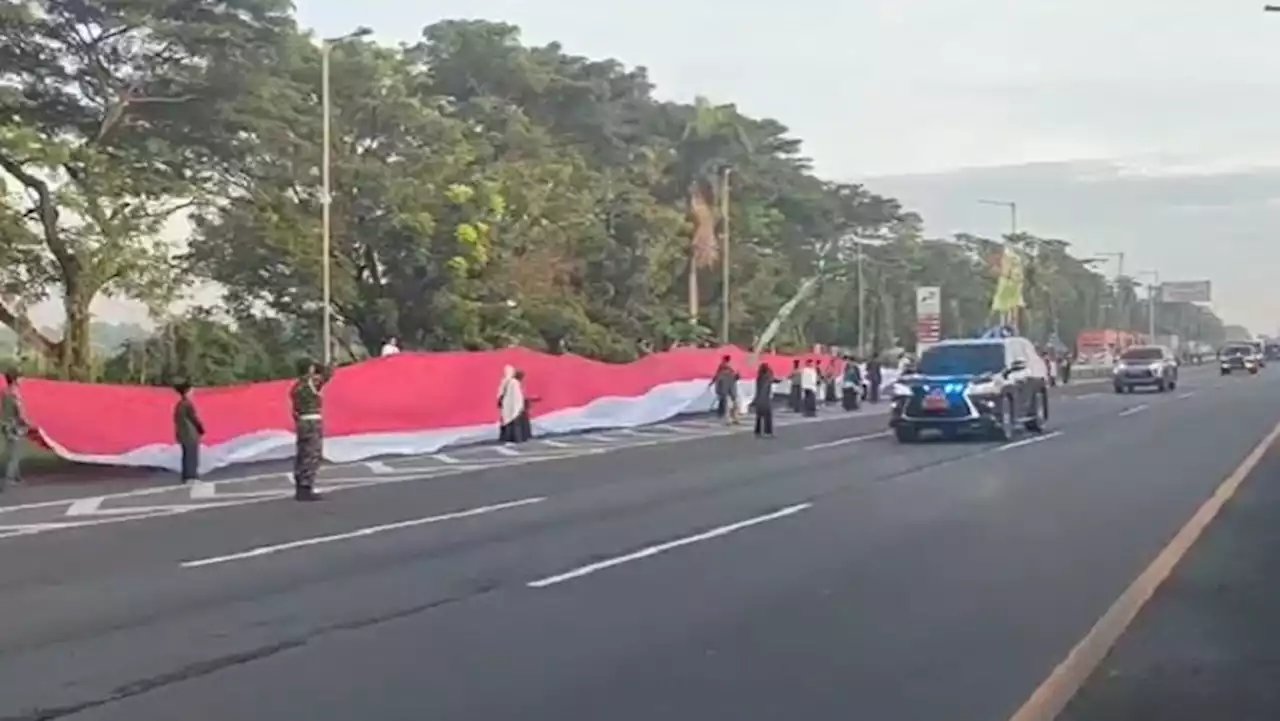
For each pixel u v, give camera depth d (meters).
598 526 17.77
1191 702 8.58
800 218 90.12
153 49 39.62
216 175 43.00
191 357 37.81
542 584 13.34
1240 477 22.47
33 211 37.56
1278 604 11.76
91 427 25.92
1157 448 28.83
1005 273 89.12
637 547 15.74
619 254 60.53
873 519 18.00
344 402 30.06
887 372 60.19
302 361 25.08
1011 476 23.44
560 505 20.39
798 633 10.88
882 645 10.40
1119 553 14.73
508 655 10.23
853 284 94.12
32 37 38.50
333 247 44.91
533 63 69.81
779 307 77.75
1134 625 10.95
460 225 48.06
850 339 94.06
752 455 29.59
